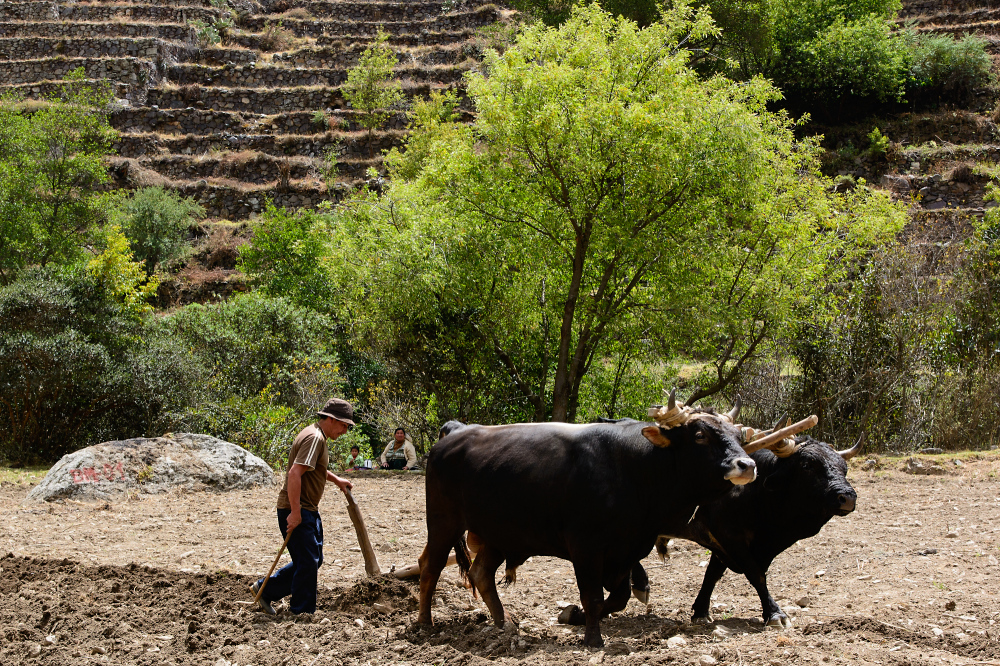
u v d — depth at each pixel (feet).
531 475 20.85
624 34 54.13
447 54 153.48
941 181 106.42
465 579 24.29
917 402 56.75
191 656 19.71
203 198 128.26
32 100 136.36
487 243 56.49
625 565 20.89
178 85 146.51
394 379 63.72
